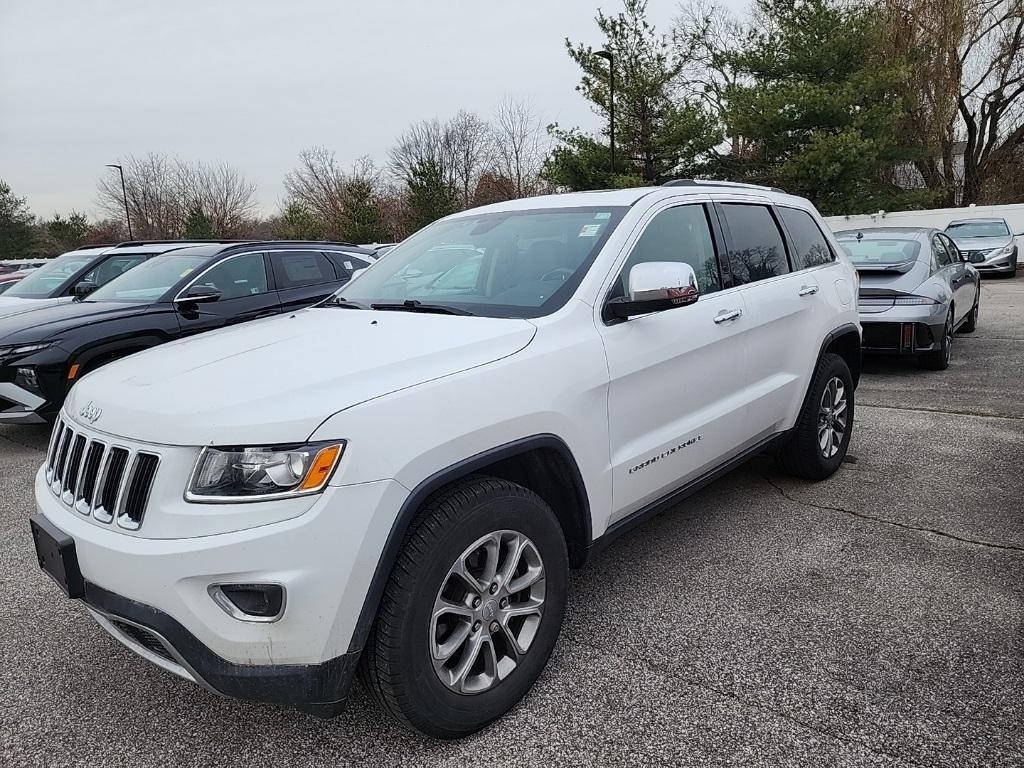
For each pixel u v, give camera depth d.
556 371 2.65
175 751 2.44
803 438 4.46
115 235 55.41
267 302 7.40
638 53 27.14
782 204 4.48
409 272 3.60
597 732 2.44
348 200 37.78
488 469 2.59
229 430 2.05
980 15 28.61
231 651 2.04
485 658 2.45
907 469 4.93
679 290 2.81
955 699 2.53
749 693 2.61
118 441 2.21
